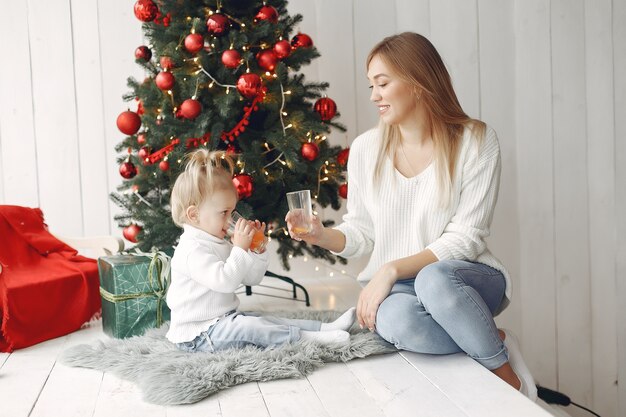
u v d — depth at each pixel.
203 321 1.94
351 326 2.05
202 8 2.42
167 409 1.57
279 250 2.68
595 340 3.24
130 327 2.17
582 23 3.13
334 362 1.86
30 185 2.96
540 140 3.17
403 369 1.78
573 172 3.18
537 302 3.22
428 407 1.53
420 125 2.01
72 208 3.01
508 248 3.20
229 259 1.88
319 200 2.61
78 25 2.95
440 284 1.75
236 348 1.90
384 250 2.05
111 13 2.97
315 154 2.43
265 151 2.49
